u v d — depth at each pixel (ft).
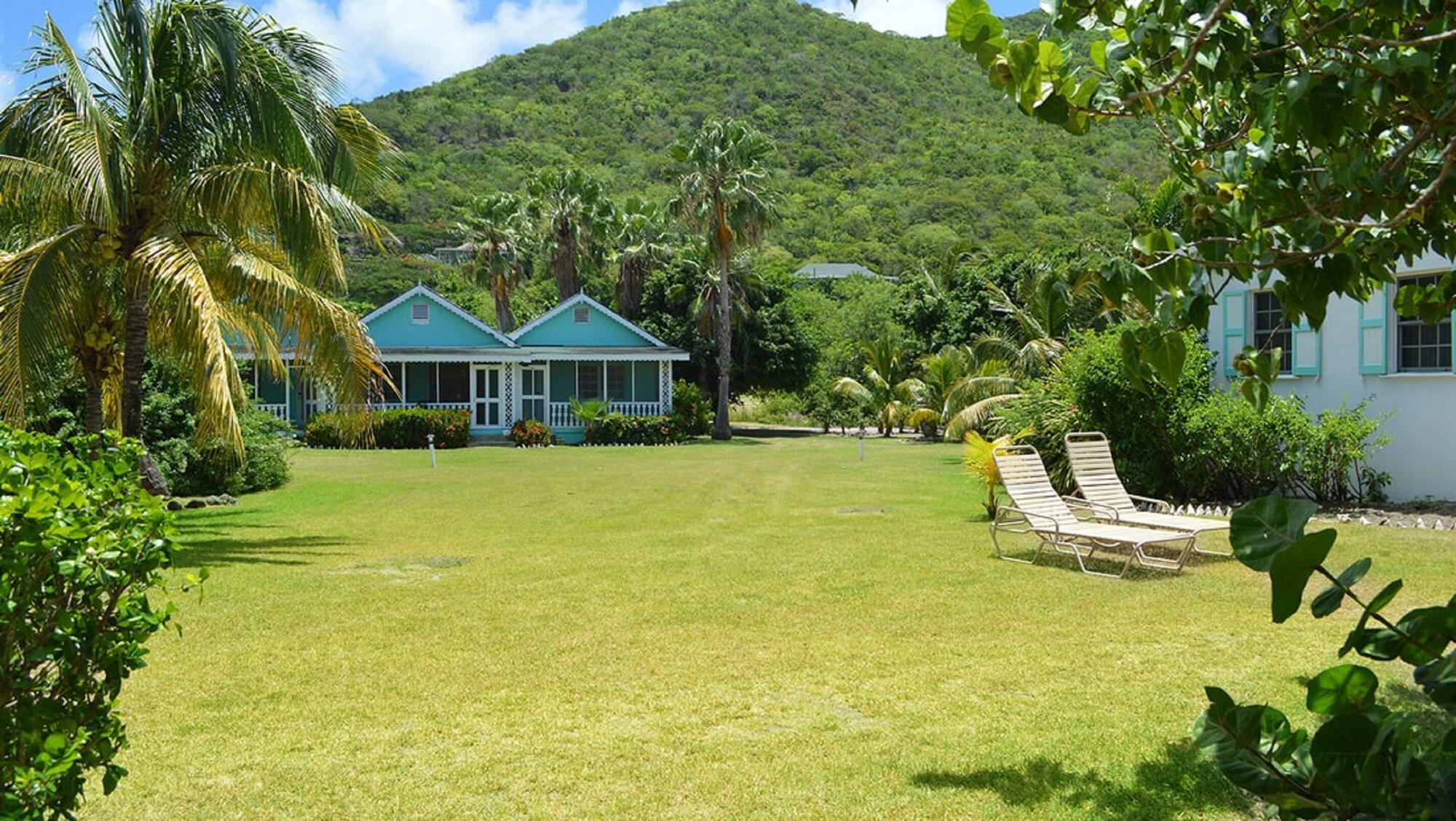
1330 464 46.75
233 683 20.83
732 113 316.19
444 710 19.01
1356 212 9.36
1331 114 8.63
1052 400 54.85
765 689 20.24
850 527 44.75
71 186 39.70
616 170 275.18
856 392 142.31
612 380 136.56
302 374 46.14
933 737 17.37
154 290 41.37
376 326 128.26
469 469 81.35
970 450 42.70
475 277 156.46
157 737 17.54
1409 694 19.13
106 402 52.75
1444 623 5.77
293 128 42.45
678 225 157.99
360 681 20.90
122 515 10.22
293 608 27.84
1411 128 10.18
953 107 332.80
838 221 262.67
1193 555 36.22
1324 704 6.36
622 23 362.74
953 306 140.46
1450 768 5.58
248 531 45.60
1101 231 199.11
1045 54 8.97
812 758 16.49
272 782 15.58
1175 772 15.70
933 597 28.84
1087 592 29.30
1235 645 23.22
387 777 15.78
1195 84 10.53
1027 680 20.67
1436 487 44.98
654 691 20.12
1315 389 50.08
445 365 130.11
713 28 360.07
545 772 15.98
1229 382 52.11
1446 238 10.32
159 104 40.32
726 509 53.06
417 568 34.76
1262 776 6.50
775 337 148.97
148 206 42.83
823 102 327.47
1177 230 11.53
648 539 41.57
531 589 30.55
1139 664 21.72
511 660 22.45
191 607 28.04
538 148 273.75
